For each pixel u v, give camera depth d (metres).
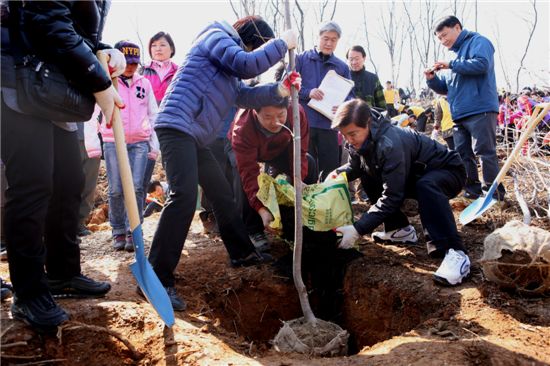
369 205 5.37
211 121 3.07
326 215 3.63
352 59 5.68
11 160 2.28
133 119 4.11
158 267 2.96
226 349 2.61
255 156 3.71
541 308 2.87
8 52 2.20
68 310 2.71
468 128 4.87
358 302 3.59
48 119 2.33
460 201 5.03
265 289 3.64
